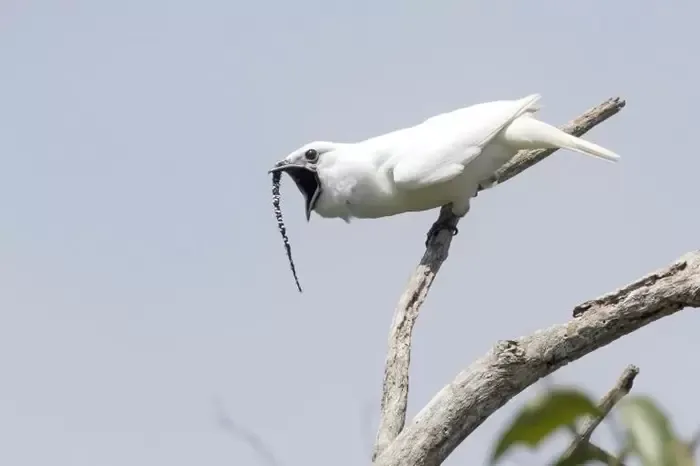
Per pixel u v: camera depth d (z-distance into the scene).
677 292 8.05
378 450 10.23
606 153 14.10
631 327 8.27
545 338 8.30
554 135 14.38
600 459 3.88
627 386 6.02
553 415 3.64
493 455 3.71
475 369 8.45
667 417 3.44
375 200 15.02
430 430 8.48
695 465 3.36
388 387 10.93
